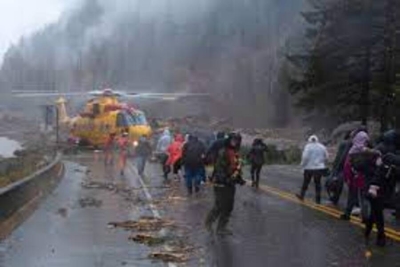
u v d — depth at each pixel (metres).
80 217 17.41
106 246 13.11
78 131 55.47
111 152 42.81
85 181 29.33
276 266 11.20
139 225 15.90
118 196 23.09
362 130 16.77
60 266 11.21
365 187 13.70
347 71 33.47
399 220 16.72
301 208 19.59
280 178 31.97
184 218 17.31
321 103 34.94
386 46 30.67
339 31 32.62
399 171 13.05
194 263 11.45
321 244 13.34
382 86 31.30
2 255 12.14
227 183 14.90
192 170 24.09
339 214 18.06
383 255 12.13
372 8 31.55
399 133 15.48
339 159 20.30
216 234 14.60
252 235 14.54
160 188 26.28
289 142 56.16
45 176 24.09
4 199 14.98
